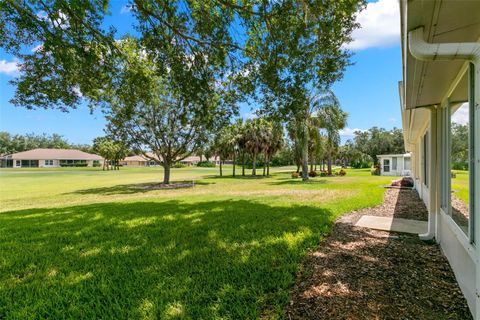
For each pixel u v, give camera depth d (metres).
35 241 4.49
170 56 5.91
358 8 4.23
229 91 7.04
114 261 3.44
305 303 2.30
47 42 4.56
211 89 6.82
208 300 2.38
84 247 4.09
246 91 6.48
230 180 21.83
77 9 4.29
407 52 2.03
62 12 4.54
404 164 24.02
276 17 4.48
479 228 1.63
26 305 2.39
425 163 7.33
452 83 2.83
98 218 6.37
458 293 2.47
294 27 4.55
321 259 3.35
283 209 6.89
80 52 5.16
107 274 3.03
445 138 3.52
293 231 4.63
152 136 17.62
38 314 2.24
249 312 2.14
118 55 6.05
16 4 4.43
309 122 17.41
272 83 5.69
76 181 22.91
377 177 21.48
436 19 1.60
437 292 2.48
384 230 4.78
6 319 2.19
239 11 4.75
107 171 43.91
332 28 4.43
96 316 2.20
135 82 6.78
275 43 5.10
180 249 3.84
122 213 6.97
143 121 16.81
